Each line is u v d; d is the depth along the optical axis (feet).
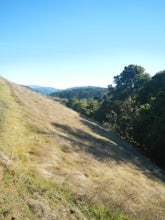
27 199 39.14
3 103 103.24
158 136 141.49
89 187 53.67
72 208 43.78
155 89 275.39
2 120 75.66
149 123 164.55
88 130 136.87
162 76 289.94
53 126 108.78
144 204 58.34
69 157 72.64
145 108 178.70
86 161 75.10
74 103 447.83
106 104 362.53
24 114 102.27
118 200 52.54
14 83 214.90
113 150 112.98
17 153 57.77
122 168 88.12
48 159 63.52
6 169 44.98
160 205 64.13
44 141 77.05
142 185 76.38
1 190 38.34
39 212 37.65
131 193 60.95
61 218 39.22
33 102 149.59
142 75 446.19
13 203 36.60
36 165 56.85
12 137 65.41
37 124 95.30
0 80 178.50
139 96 290.97
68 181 53.42
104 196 52.06
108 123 288.10
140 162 114.21
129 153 125.90
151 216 53.72
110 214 47.96
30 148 65.72
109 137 147.95
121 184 65.77
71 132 111.86
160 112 160.04
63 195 47.11
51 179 51.75
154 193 73.05
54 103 196.85
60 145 80.84
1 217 33.06
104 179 64.69
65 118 143.33
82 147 89.66
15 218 33.96
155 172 106.93
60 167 60.64
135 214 50.88
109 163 85.20
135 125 173.47
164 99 164.66
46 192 44.50
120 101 339.16
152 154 145.89
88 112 390.83
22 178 44.73
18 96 143.64
